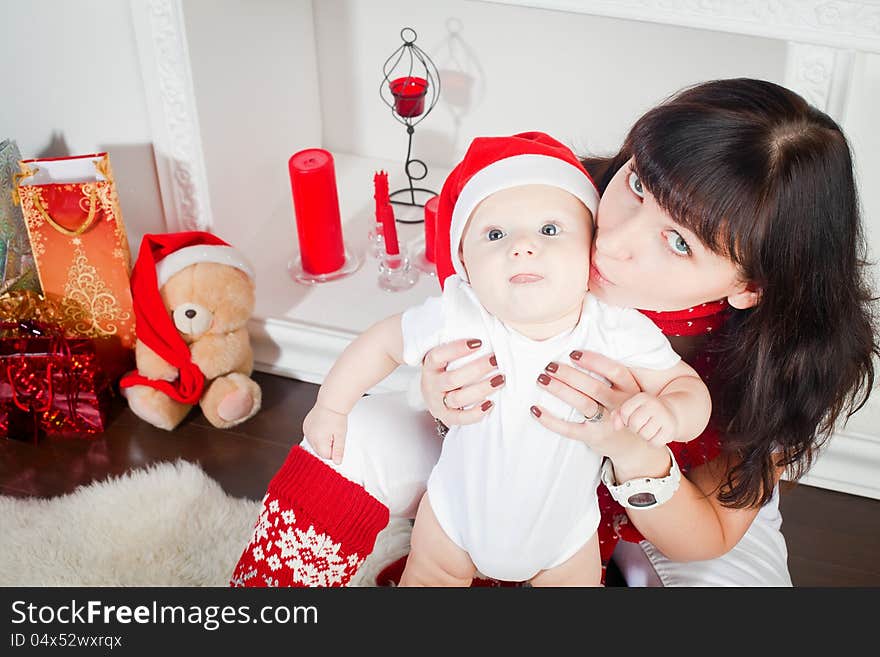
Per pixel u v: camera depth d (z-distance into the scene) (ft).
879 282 4.60
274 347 6.11
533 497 3.42
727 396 3.53
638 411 3.05
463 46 6.48
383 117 7.02
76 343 5.65
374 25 6.58
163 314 5.48
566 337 3.30
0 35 5.65
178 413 5.81
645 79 6.19
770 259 3.00
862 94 4.33
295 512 3.85
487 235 3.18
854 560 5.17
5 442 5.80
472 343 3.32
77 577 4.97
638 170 3.00
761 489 3.85
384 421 4.01
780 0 4.25
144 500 5.33
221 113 5.80
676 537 3.70
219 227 6.07
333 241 6.17
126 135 5.81
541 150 3.31
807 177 2.91
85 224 5.41
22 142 6.07
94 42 5.49
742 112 2.91
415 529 3.78
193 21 5.33
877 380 5.08
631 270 3.08
